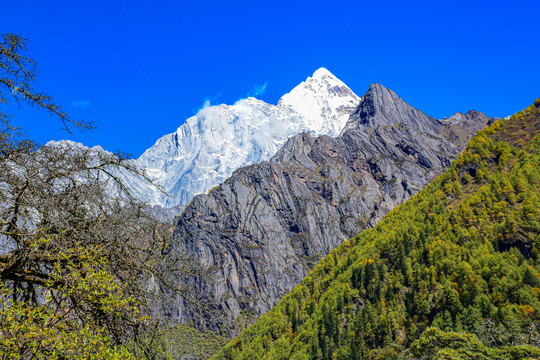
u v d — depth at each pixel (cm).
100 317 891
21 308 792
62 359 786
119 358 833
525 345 5703
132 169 987
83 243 902
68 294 837
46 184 848
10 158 827
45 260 900
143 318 933
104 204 933
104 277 860
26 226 861
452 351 5791
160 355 930
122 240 948
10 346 745
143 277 970
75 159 921
